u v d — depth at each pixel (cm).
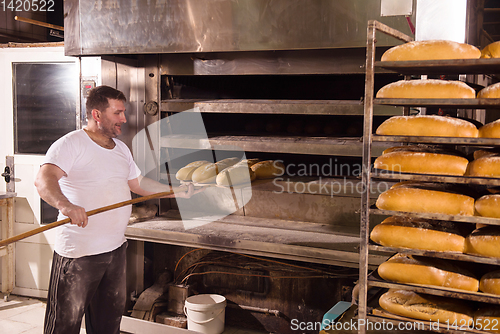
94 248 209
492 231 133
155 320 291
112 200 214
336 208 270
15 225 349
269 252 242
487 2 269
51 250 341
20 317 316
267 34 248
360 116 308
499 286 130
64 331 211
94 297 230
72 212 181
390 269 145
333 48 245
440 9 193
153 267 319
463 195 140
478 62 128
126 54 296
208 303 279
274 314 282
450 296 133
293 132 308
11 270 350
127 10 272
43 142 339
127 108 304
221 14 255
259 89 342
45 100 334
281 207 284
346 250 228
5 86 339
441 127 139
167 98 299
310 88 329
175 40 266
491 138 128
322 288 273
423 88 140
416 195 142
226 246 250
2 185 351
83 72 289
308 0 237
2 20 400
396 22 223
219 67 278
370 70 138
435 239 138
